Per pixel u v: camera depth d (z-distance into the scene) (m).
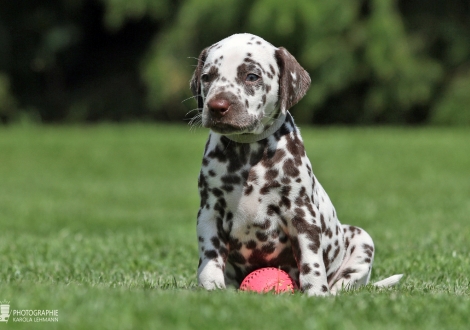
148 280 7.45
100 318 4.80
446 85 35.62
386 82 34.66
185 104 35.62
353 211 14.05
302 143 6.53
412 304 5.55
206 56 6.73
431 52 35.78
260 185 6.31
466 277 7.80
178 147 25.98
